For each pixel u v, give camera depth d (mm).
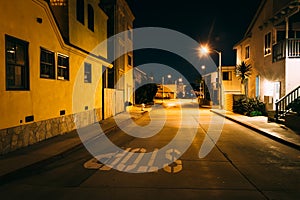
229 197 5551
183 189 6016
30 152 9031
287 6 17234
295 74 18281
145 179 6734
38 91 10828
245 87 27672
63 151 9242
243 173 7270
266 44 22891
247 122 17875
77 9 15547
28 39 10180
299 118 14141
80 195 5664
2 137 8664
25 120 9930
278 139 12016
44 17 11289
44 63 11586
